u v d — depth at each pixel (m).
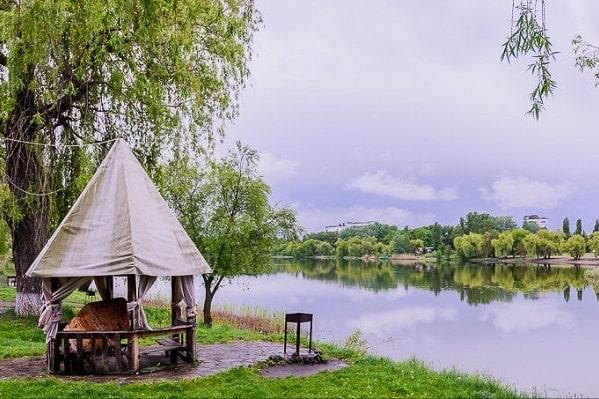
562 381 21.83
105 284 17.52
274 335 22.64
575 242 127.06
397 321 42.81
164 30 20.83
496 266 119.31
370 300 57.91
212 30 23.38
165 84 22.52
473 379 14.66
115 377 14.23
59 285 14.90
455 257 142.50
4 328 21.33
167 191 26.56
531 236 132.00
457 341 33.91
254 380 13.79
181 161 23.80
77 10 19.48
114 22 20.05
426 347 31.59
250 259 31.14
